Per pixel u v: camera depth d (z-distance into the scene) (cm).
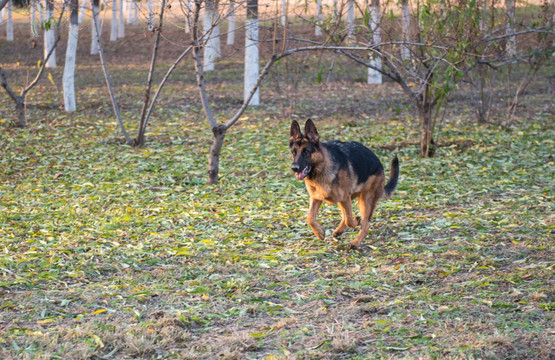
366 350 405
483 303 482
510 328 429
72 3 1283
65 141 1313
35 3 1249
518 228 702
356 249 657
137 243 673
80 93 2081
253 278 560
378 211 814
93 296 505
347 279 558
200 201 874
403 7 1059
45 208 816
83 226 734
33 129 1438
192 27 895
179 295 514
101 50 1201
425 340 415
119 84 2339
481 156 1162
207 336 432
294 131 631
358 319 462
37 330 430
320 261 618
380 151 1208
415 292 516
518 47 1587
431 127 1172
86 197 880
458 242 657
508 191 902
